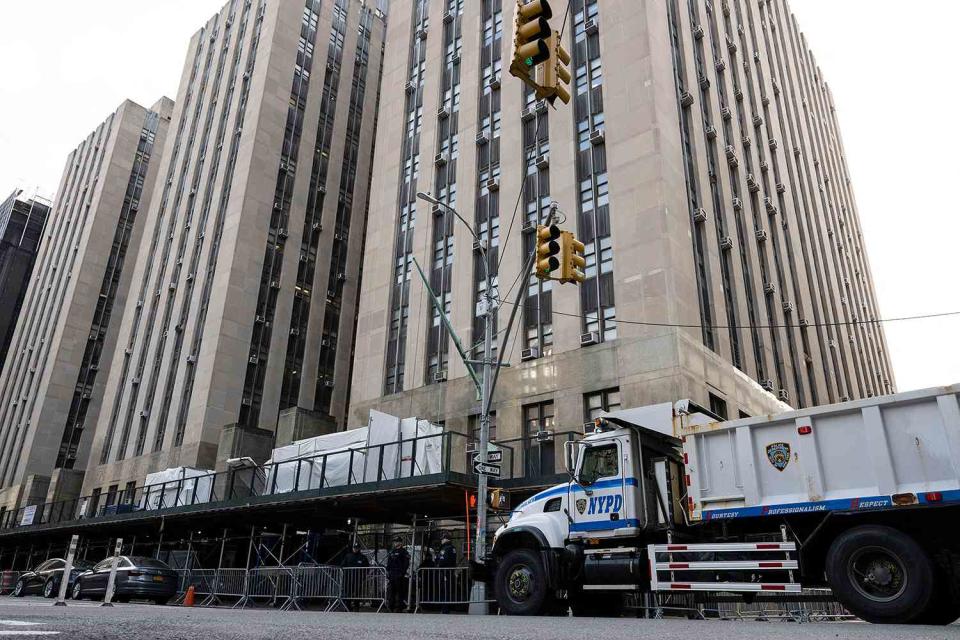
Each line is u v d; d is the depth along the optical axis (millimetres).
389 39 45594
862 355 58062
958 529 8656
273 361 45500
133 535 32344
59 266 71438
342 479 22859
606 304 28219
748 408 29625
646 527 11547
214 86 59094
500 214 33406
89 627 5500
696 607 14867
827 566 8867
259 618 8680
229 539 25891
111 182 70062
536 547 12430
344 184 55469
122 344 53875
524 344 30172
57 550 39156
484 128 36594
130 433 47750
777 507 9852
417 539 24469
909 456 8922
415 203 38312
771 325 36812
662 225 27500
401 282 37125
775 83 53062
